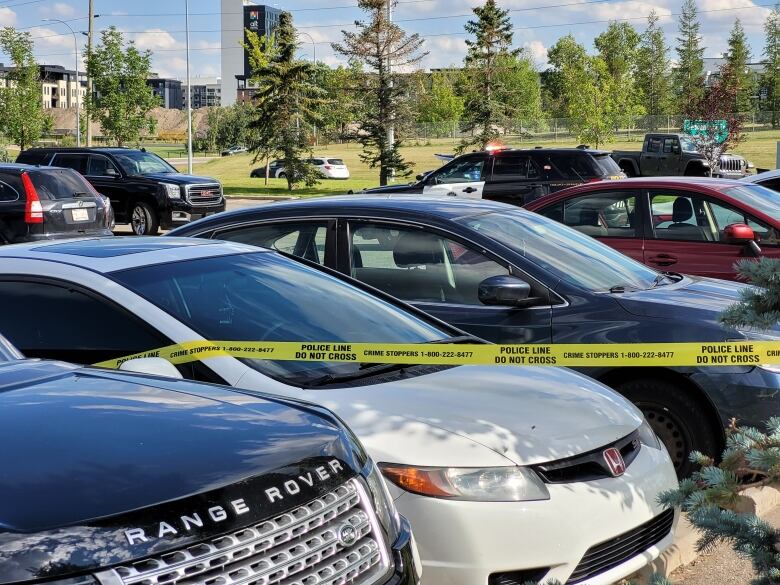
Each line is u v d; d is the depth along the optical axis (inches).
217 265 189.2
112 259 181.2
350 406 155.6
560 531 147.9
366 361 174.2
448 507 145.4
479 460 148.4
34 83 2038.6
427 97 1768.0
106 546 82.7
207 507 88.6
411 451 148.6
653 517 162.7
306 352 169.0
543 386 173.8
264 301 181.8
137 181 911.0
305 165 1718.8
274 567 90.3
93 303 170.7
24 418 104.2
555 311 223.8
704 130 1427.2
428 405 158.6
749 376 209.5
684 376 213.5
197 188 912.3
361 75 1656.0
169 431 102.6
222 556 87.2
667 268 354.6
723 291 239.8
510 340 225.0
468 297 233.1
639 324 216.4
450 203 258.8
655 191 364.5
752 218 348.5
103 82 1872.5
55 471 90.5
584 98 2578.7
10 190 665.0
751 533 131.3
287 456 99.3
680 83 4596.5
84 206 684.1
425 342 186.5
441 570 145.3
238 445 99.8
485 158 797.2
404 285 239.9
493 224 245.9
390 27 1638.8
